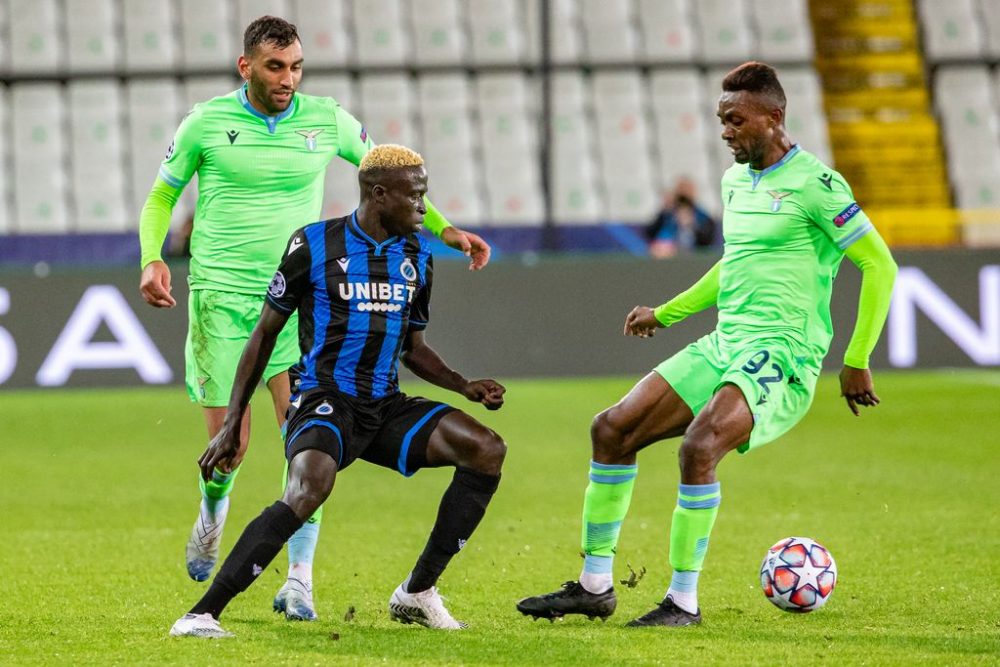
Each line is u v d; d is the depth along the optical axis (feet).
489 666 50.88
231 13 242.58
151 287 65.36
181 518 91.71
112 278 169.78
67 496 101.24
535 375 176.76
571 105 241.96
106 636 56.29
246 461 120.37
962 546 79.15
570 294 177.17
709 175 238.48
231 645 54.08
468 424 57.21
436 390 169.58
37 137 228.84
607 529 60.29
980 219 200.64
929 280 178.40
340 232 56.90
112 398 166.09
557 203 233.76
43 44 235.40
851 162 243.81
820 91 251.19
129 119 232.73
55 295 168.66
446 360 175.22
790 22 250.16
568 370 177.37
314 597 66.44
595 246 191.11
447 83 242.37
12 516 92.32
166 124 233.14
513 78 243.40
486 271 176.04
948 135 245.24
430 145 236.84
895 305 177.99
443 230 66.18
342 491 104.42
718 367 61.05
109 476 111.34
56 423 145.07
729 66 246.68
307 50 241.14
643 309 67.56
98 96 233.96
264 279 67.97
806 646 54.34
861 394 60.23
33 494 102.17
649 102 243.19
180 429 140.87
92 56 236.22
